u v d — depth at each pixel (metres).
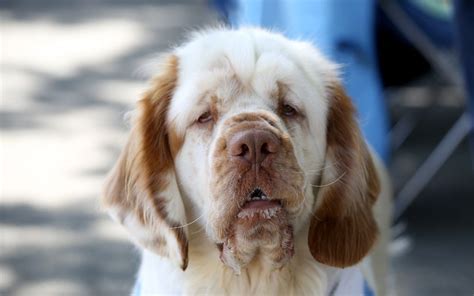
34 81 16.33
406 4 9.87
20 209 11.02
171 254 4.85
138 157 4.93
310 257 4.99
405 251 9.44
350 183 4.97
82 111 14.63
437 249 9.44
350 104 5.09
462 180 10.94
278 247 4.59
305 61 4.97
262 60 4.73
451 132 10.09
